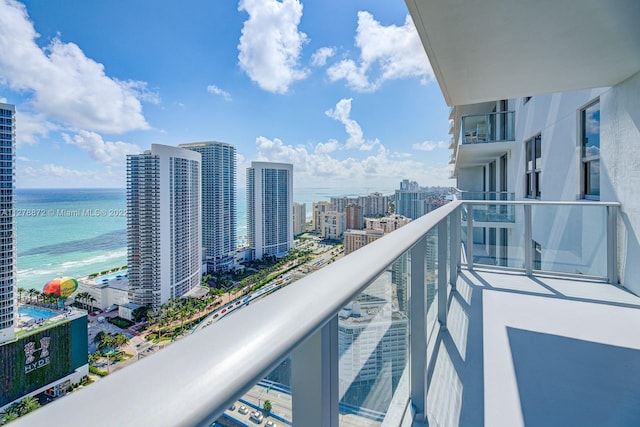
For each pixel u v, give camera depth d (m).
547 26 2.05
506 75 2.86
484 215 3.83
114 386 0.29
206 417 0.29
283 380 0.51
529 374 1.72
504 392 1.58
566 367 1.78
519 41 2.25
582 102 3.97
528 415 1.44
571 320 2.36
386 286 1.11
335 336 0.62
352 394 0.81
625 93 2.97
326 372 0.57
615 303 2.66
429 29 2.11
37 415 0.25
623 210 3.02
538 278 3.39
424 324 1.37
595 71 2.78
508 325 2.29
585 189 4.02
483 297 2.84
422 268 1.38
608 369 1.76
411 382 1.40
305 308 0.48
